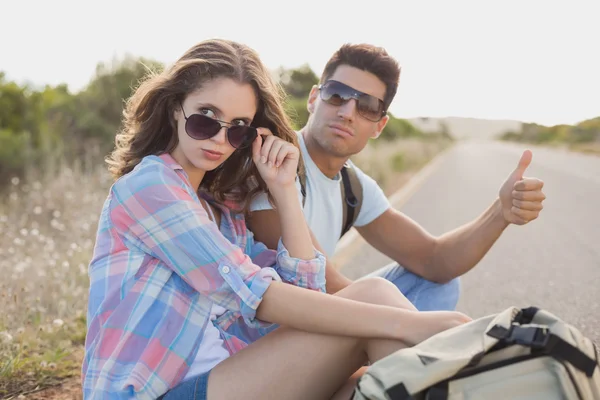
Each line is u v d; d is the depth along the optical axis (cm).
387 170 1447
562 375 151
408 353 163
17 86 1025
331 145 296
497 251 645
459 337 169
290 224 229
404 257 320
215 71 206
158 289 192
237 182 240
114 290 192
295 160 230
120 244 198
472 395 153
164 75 211
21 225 589
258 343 191
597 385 160
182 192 198
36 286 414
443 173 1922
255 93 215
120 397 180
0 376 297
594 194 1207
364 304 188
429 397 152
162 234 192
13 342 326
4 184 818
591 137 4897
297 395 187
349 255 643
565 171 1923
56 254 463
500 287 498
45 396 284
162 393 187
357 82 296
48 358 317
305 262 222
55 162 852
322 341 188
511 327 161
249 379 184
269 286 190
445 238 309
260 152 229
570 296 461
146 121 216
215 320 211
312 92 334
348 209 312
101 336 187
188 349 191
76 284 443
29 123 985
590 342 164
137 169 202
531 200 278
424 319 185
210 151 208
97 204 633
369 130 304
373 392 156
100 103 1095
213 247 191
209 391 184
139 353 185
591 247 648
